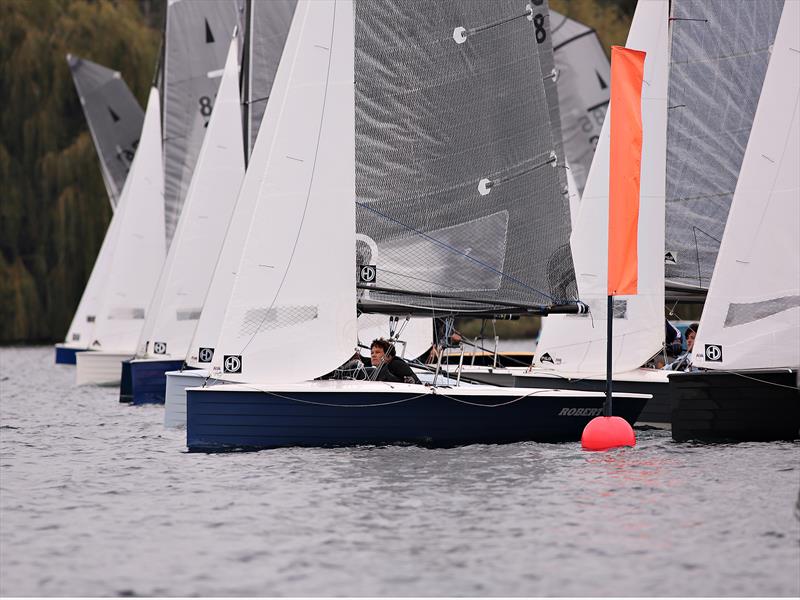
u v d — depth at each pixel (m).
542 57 87.88
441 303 62.75
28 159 174.38
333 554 38.34
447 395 58.22
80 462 57.56
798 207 59.97
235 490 48.75
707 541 39.53
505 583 35.03
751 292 60.31
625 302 71.56
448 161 62.78
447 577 35.69
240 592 34.50
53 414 82.12
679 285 75.88
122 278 112.56
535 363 73.06
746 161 61.00
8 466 56.56
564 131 130.50
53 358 160.25
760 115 61.03
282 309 59.34
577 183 130.50
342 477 51.00
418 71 62.22
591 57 129.62
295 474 51.88
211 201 91.12
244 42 92.56
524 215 64.25
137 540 40.62
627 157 59.00
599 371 71.69
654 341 71.44
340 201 59.97
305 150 59.91
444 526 41.97
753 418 60.19
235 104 91.50
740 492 47.34
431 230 62.50
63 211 173.25
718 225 75.25
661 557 37.66
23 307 171.50
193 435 57.69
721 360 60.50
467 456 56.19
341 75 60.38
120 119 142.12
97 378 111.12
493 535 40.59
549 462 54.53
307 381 59.31
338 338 59.59
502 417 59.38
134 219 113.00
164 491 49.03
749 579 35.28
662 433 65.62
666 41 74.56
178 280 91.12
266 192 59.56
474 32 63.28
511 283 63.84
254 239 59.44
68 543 40.34
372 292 61.62
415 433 58.38
